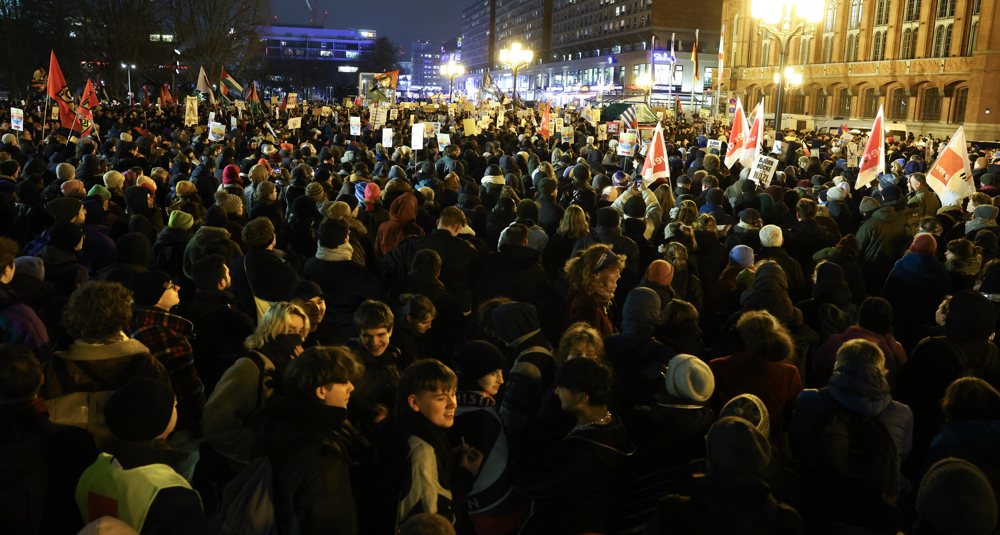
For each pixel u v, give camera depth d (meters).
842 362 3.41
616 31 120.19
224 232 5.87
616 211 6.60
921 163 14.64
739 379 3.97
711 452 2.61
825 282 5.67
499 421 3.28
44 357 4.18
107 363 3.45
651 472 3.35
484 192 10.14
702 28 110.50
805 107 65.31
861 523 3.27
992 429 3.24
